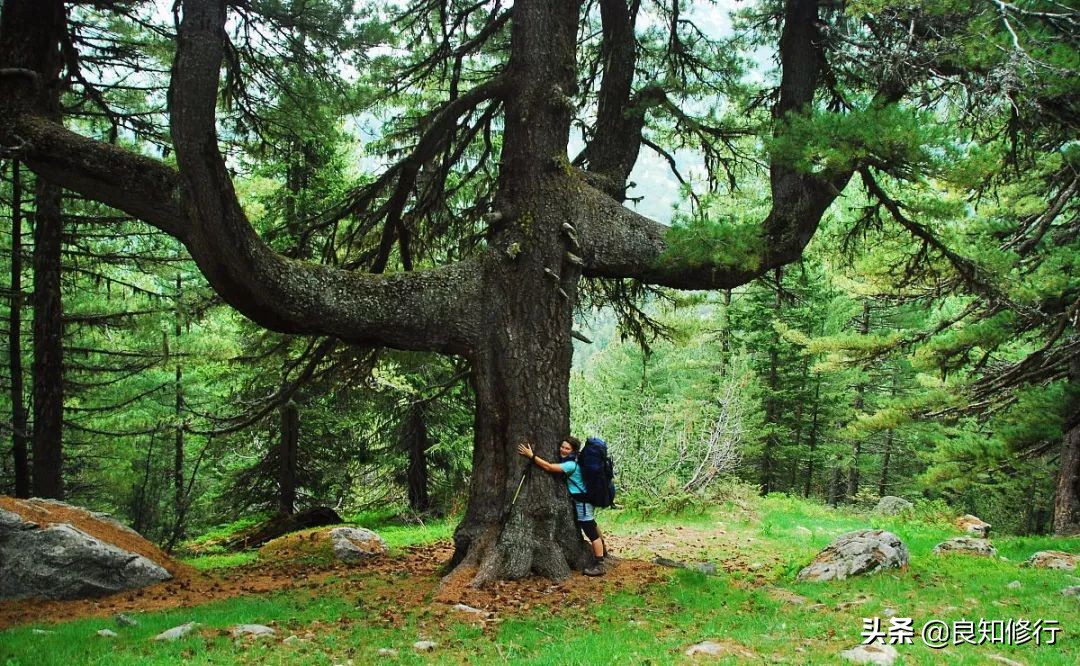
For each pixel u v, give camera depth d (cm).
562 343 1027
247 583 1085
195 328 2142
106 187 809
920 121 809
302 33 1089
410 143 1274
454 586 914
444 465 2461
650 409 2153
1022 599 878
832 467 3506
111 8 1164
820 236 1526
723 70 1326
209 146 762
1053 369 1620
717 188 1406
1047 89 815
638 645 679
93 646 684
